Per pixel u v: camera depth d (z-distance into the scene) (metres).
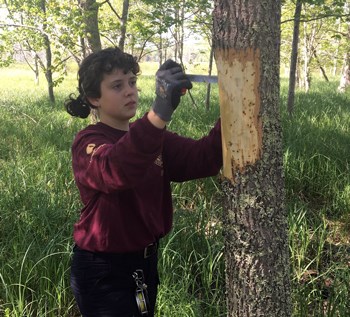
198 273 3.29
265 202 1.69
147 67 42.38
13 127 8.57
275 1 1.59
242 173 1.67
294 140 6.30
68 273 3.16
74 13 7.61
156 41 14.28
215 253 3.54
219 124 1.79
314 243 3.90
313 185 5.28
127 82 1.71
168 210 1.94
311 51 17.19
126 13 8.34
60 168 5.43
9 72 32.62
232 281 1.82
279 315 1.81
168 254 3.22
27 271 3.18
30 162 5.60
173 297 2.85
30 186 4.54
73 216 3.84
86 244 1.74
